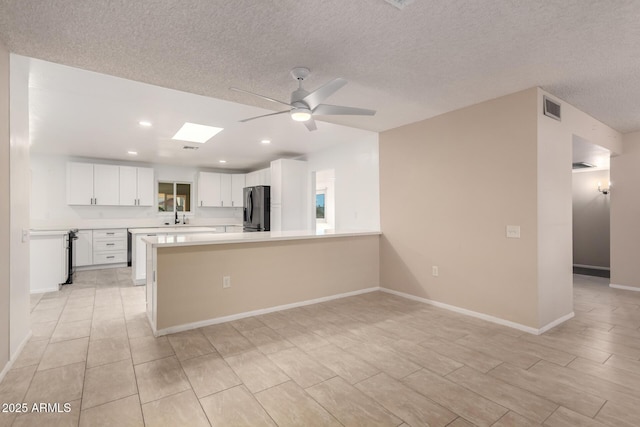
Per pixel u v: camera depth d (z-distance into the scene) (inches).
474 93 122.0
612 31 80.6
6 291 86.9
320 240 157.5
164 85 112.2
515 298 122.0
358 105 134.6
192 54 90.9
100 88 119.9
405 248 165.2
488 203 130.0
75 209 256.2
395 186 170.9
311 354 100.2
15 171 94.4
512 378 86.1
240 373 88.4
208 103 136.0
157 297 115.0
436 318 133.1
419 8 70.9
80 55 90.7
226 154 251.3
